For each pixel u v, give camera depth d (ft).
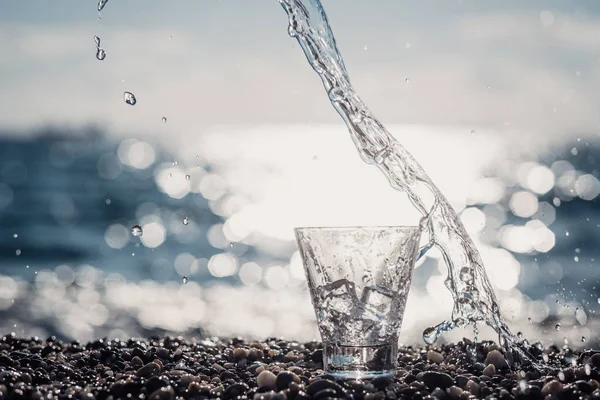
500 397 6.05
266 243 40.63
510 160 74.54
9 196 62.03
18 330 17.90
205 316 20.11
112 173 76.79
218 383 6.64
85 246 39.96
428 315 19.48
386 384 6.14
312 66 8.45
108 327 18.40
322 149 56.95
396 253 6.28
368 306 6.25
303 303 22.66
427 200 7.80
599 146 55.72
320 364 7.40
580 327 16.11
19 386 6.29
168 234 44.27
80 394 6.13
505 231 41.19
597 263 29.91
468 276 7.71
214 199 61.16
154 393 6.05
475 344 7.88
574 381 6.59
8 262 34.68
